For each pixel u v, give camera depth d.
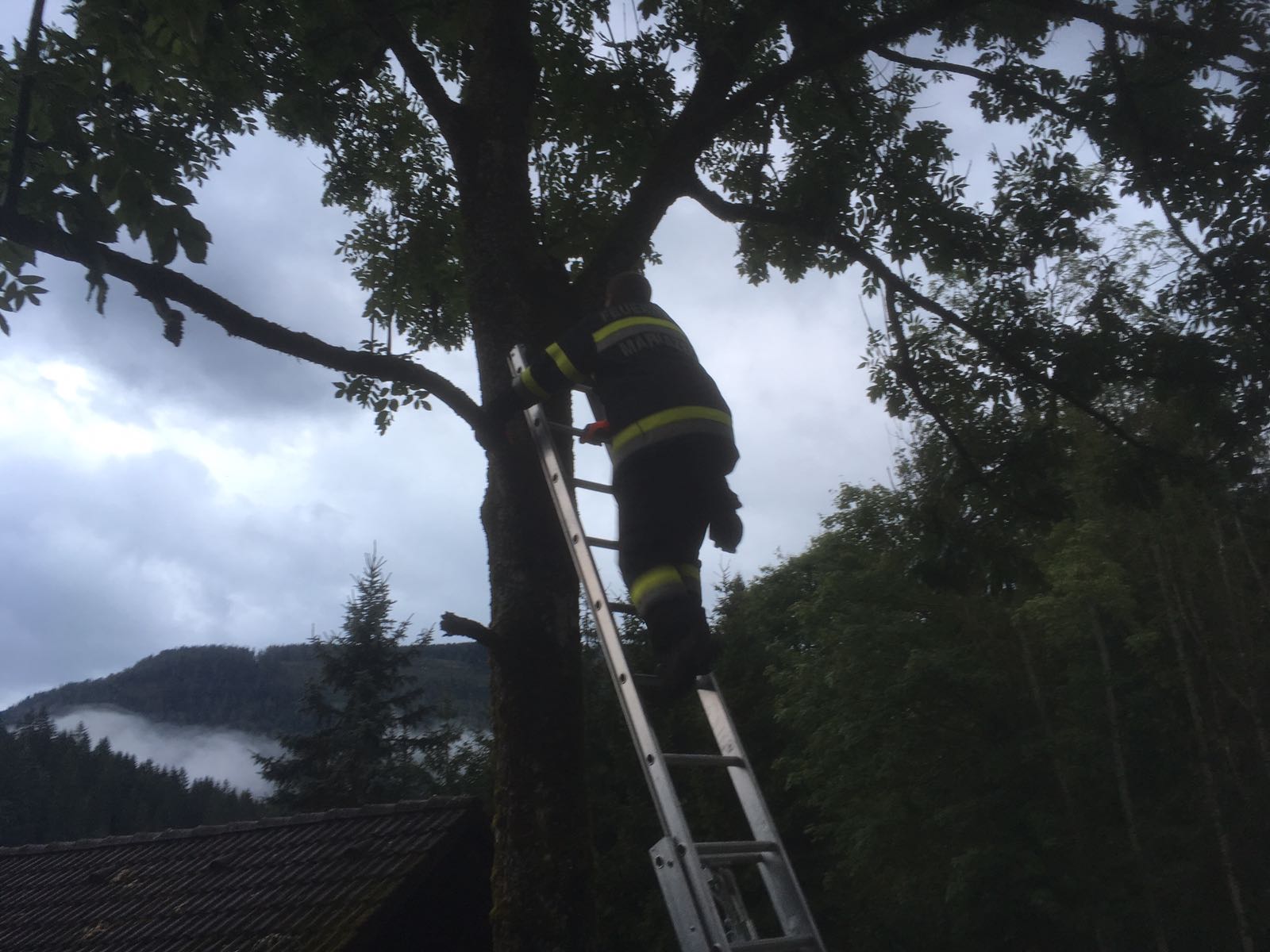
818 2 6.33
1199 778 15.03
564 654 4.76
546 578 4.79
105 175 4.20
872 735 16.92
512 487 4.83
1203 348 6.88
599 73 7.11
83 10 4.57
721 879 3.25
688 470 3.44
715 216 6.72
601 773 21.25
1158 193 6.83
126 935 9.89
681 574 3.44
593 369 3.70
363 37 6.58
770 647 22.66
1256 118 6.52
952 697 16.59
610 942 20.25
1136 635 14.88
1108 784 16.05
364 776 33.22
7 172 4.18
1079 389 7.07
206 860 11.38
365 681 34.28
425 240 8.20
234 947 9.06
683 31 6.97
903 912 18.42
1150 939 15.55
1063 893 15.42
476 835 10.82
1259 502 13.08
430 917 10.12
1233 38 5.89
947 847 16.62
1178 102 6.80
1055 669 17.25
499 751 4.66
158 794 90.62
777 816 20.62
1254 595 14.64
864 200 7.73
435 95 5.63
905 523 7.79
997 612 16.81
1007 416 7.58
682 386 3.55
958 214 7.48
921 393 7.50
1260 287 6.76
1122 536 14.97
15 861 12.94
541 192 8.19
